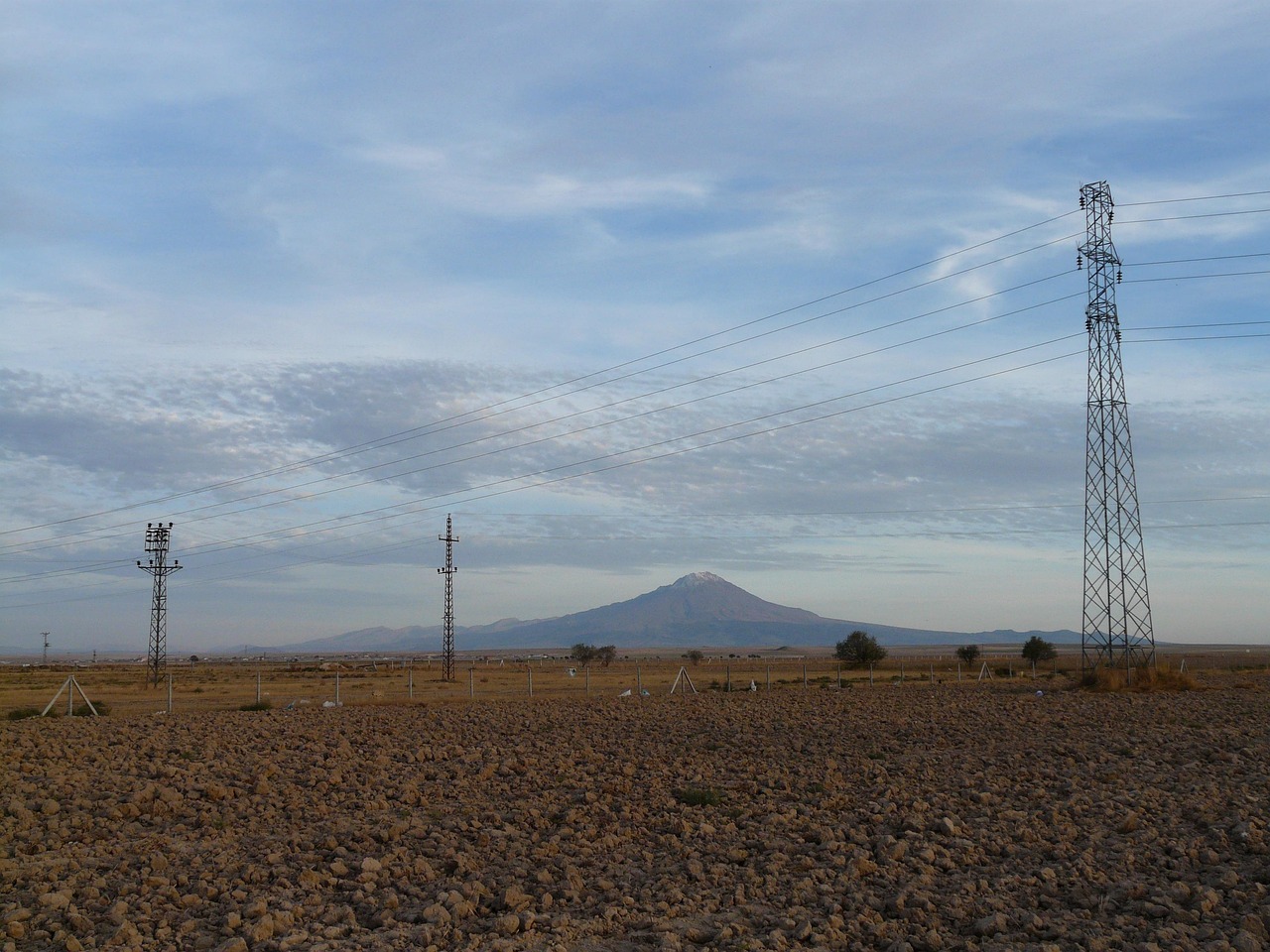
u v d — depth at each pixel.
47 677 114.75
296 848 19.45
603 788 26.14
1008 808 23.17
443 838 20.00
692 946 13.33
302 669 137.50
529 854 18.86
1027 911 14.86
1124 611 73.06
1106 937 13.60
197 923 14.31
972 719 47.47
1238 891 15.92
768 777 27.56
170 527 95.06
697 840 19.97
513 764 30.59
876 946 13.55
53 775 28.23
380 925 14.42
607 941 13.59
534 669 140.25
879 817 21.84
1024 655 130.50
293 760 31.89
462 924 14.28
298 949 13.16
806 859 17.80
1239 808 22.97
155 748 34.81
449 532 103.44
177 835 20.67
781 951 13.05
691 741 37.84
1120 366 72.38
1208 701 59.84
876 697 65.69
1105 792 25.05
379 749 35.19
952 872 17.61
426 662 180.38
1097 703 58.47
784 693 71.56
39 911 14.90
